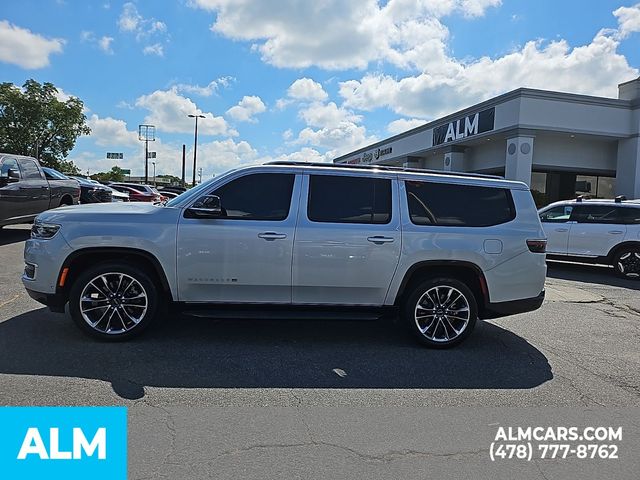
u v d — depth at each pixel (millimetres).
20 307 6266
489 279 5488
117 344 5094
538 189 26172
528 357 5328
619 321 7129
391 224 5375
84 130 58719
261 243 5164
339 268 5266
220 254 5133
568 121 22250
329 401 3979
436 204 5523
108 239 5027
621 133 22953
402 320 5559
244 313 5246
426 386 4395
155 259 5090
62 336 5242
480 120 24344
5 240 11836
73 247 5008
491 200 5641
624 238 11234
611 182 26453
